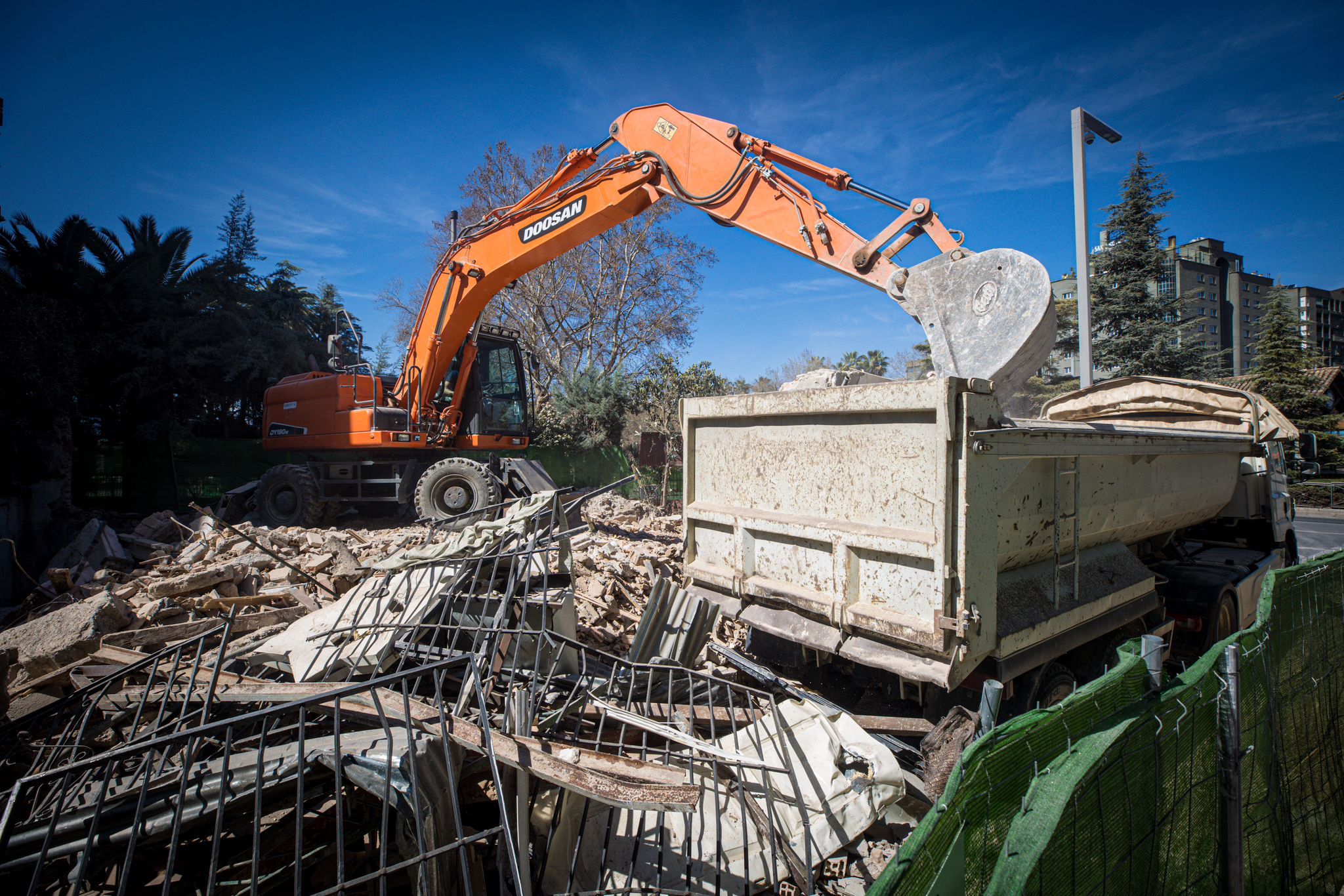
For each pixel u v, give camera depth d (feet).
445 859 7.32
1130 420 24.16
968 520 10.52
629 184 22.09
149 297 58.03
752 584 14.14
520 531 14.17
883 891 3.87
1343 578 11.76
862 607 12.07
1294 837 9.39
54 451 38.22
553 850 8.66
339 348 36.96
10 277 41.65
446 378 35.50
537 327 85.61
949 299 14.55
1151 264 72.79
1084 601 13.62
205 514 27.17
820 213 17.26
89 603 14.73
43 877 7.32
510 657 11.91
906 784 9.95
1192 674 7.29
